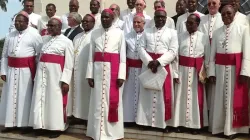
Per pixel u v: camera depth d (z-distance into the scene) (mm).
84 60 6145
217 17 6191
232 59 5531
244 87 5562
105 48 5691
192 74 5762
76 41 6277
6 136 6031
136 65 6113
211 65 5723
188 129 5910
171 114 5754
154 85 5676
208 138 5617
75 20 6543
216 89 5660
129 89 6152
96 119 5637
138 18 6145
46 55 5828
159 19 5770
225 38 5598
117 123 5703
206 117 5824
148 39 5828
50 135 5895
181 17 6633
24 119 5969
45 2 9883
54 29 5859
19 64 5977
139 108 5879
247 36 5496
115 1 9742
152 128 5949
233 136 5625
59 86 5832
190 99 5766
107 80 5652
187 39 5832
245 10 9305
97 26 6922
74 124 6277
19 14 6016
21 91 5961
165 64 5633
